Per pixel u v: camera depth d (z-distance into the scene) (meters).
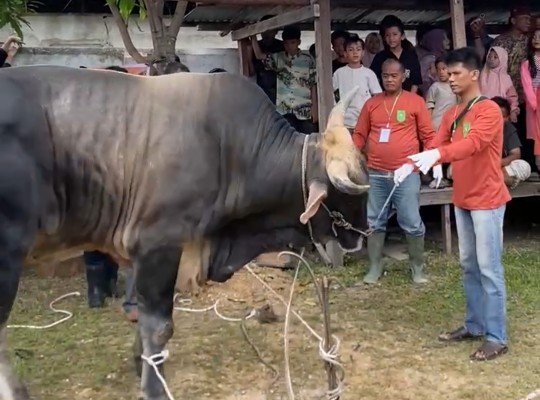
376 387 4.25
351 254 7.23
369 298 5.96
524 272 6.53
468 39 8.53
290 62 7.71
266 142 3.67
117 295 6.09
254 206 3.70
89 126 3.35
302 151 3.68
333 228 3.82
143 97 3.47
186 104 3.51
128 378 4.42
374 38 8.40
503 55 7.97
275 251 3.92
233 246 3.82
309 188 3.61
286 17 7.12
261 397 4.13
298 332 5.15
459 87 4.46
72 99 3.37
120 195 3.42
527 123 7.94
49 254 3.55
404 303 5.81
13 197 3.14
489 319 4.66
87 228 3.47
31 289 6.34
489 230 4.50
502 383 4.29
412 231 6.26
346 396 4.13
